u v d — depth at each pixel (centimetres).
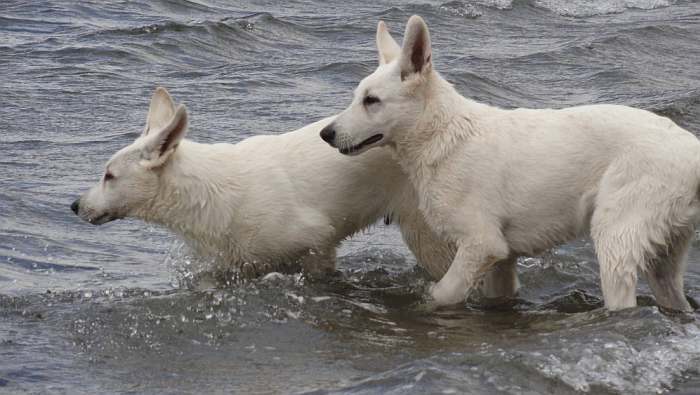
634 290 1217
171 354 1116
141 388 1022
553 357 1070
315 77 2608
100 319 1205
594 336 1141
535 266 1505
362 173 1381
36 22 2973
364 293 1393
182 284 1370
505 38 3497
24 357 1084
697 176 1194
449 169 1289
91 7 3231
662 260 1286
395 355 1130
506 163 1272
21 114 2109
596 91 2661
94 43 2728
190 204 1352
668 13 4466
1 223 1547
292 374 1064
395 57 1363
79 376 1047
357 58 2858
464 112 1297
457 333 1226
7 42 2714
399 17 3588
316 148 1391
